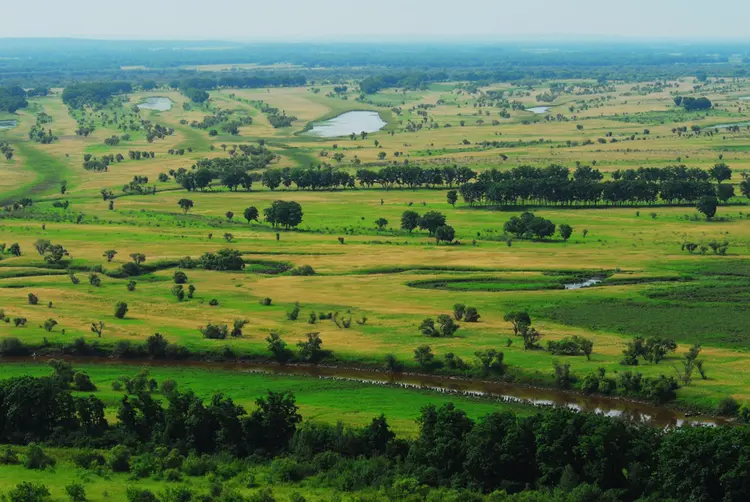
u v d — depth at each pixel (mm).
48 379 123500
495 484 103750
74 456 107625
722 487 96125
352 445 111312
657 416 132000
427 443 108062
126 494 93438
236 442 113750
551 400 139625
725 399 131875
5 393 118312
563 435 104188
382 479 102125
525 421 107938
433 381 149375
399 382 149750
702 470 96438
